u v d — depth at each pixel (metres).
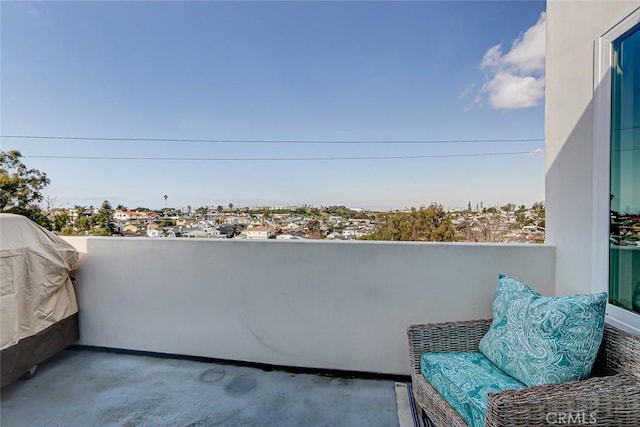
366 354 2.54
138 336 2.97
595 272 1.93
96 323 3.06
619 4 1.76
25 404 2.18
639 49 1.70
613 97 1.85
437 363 1.72
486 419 1.18
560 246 2.24
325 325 2.60
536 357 1.43
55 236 2.79
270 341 2.71
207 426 1.95
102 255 3.02
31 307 2.43
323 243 2.58
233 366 2.75
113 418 2.03
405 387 2.38
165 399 2.24
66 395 2.29
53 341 2.70
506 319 1.70
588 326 1.37
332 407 2.13
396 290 2.47
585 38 2.03
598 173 1.92
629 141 1.78
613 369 1.42
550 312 1.45
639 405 1.18
